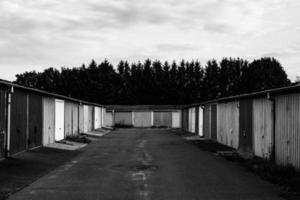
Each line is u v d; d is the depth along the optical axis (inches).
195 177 490.6
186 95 3307.1
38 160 634.8
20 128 708.7
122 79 3393.2
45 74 3538.4
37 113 831.7
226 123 981.2
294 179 453.1
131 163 628.1
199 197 371.6
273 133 621.6
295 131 527.8
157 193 389.4
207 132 1266.0
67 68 3489.2
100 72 3344.0
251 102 752.3
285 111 568.1
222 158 704.4
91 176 495.8
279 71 3117.6
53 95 948.0
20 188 410.9
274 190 406.9
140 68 3415.4
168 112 2324.1
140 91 3299.7
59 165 599.2
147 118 2321.6
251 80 3196.4
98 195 378.6
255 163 607.8
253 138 736.3
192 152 814.5
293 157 533.3
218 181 461.7
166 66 3506.4
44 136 892.6
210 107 1213.1
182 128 1991.9
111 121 2324.1
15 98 677.3
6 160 605.0
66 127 1144.8
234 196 376.8
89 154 768.9
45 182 450.0
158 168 570.9
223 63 3467.0
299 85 482.6
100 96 3201.3
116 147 934.4
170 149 883.4
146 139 1232.8
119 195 378.9
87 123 1561.3
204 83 3449.8
